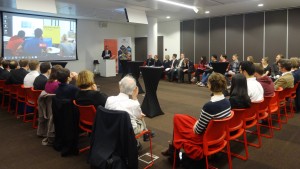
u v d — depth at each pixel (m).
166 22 11.91
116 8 7.98
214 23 10.09
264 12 8.67
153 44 10.38
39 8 5.79
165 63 10.09
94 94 2.72
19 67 4.83
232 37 9.60
